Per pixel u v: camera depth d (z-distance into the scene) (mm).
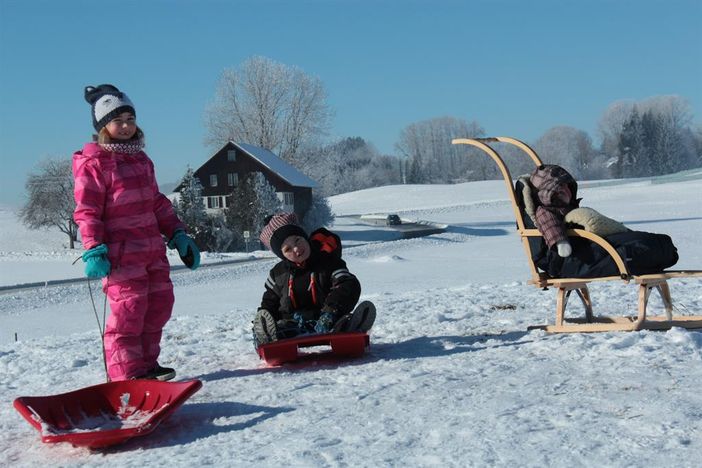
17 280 34312
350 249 41281
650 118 146000
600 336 4930
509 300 8422
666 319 5398
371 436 3105
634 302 7605
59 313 23312
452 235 50875
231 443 3246
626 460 2580
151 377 4758
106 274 4566
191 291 26391
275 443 3145
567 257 5211
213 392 4336
